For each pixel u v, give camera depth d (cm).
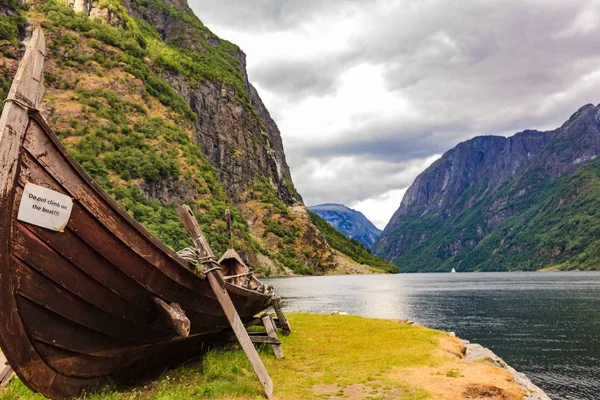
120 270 716
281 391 845
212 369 939
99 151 12456
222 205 14838
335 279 15375
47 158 606
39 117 596
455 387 870
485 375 977
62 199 625
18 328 610
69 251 648
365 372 1005
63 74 14300
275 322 1561
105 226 680
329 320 2047
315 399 799
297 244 19300
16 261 591
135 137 13962
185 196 13788
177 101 17725
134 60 16900
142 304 778
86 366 742
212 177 15825
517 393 883
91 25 16488
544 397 1003
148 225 10506
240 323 881
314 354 1222
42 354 657
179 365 1025
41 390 675
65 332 678
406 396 809
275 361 1119
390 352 1241
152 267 765
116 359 799
